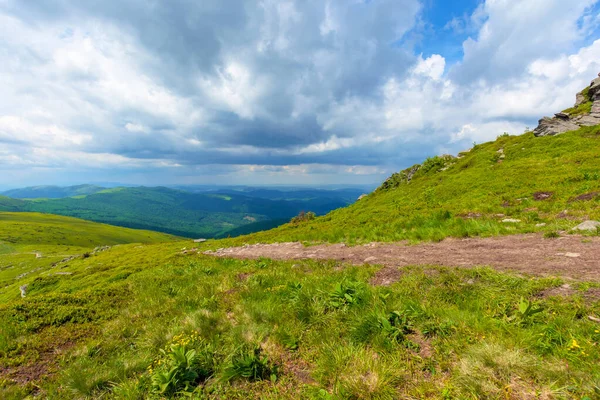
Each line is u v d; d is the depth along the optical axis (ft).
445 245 40.40
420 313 19.26
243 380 16.35
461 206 63.67
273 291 29.71
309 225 106.22
